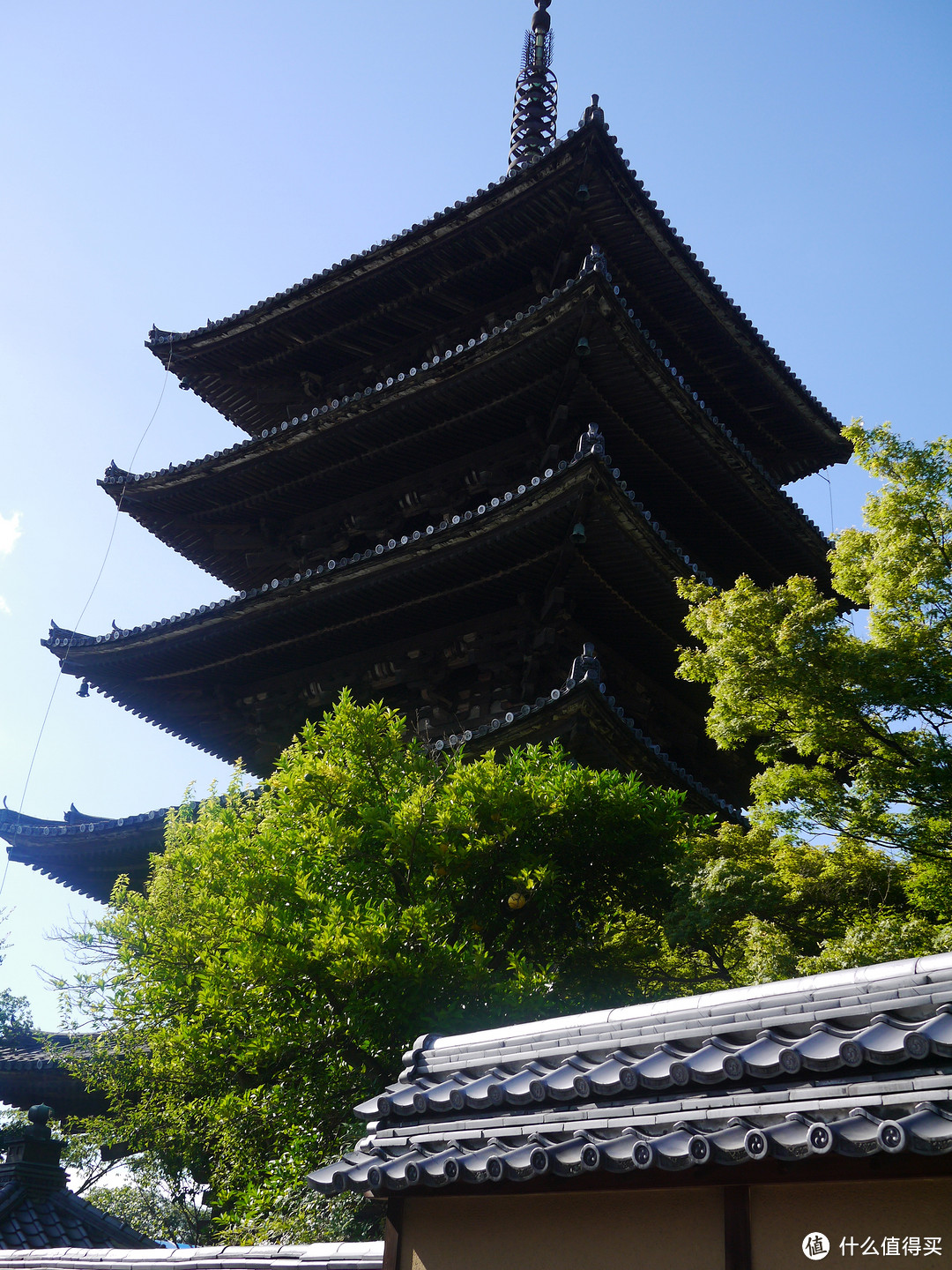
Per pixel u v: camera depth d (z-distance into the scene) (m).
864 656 14.77
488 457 29.66
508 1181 6.54
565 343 25.92
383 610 27.16
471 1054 7.79
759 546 31.62
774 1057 5.86
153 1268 9.98
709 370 32.38
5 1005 37.69
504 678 26.47
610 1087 6.40
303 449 30.62
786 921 15.96
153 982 16.69
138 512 33.66
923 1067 5.36
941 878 15.62
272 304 32.91
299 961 13.76
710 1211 5.95
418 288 31.86
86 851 29.78
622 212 28.55
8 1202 13.29
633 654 27.30
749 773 29.78
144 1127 19.69
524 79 39.97
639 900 16.67
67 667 30.66
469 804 15.74
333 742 16.81
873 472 15.80
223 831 16.64
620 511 22.98
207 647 29.33
